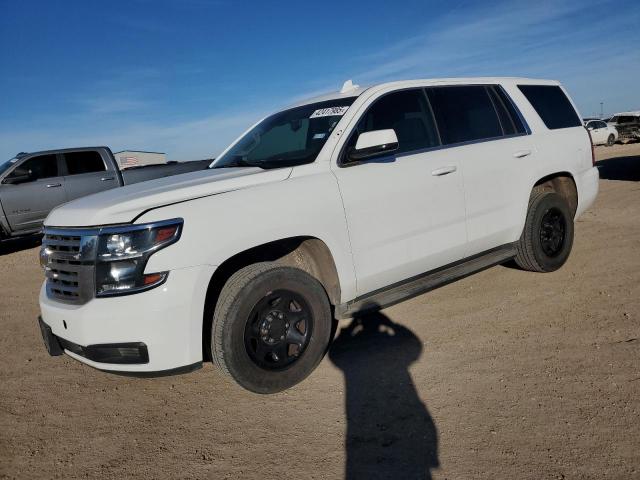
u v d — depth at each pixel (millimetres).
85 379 3826
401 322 4250
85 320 2783
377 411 2936
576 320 3924
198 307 2859
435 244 3934
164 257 2768
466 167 4125
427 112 4160
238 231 2965
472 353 3551
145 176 11953
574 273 5023
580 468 2291
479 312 4293
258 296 3018
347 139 3615
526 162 4602
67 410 3342
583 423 2615
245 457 2637
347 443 2664
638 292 4340
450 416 2805
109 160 11578
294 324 3219
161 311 2754
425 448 2549
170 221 2803
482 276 5234
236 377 3010
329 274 3473
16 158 11156
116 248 2771
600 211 8336
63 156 11109
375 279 3623
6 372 4055
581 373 3115
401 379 3279
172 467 2611
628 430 2521
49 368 4086
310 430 2818
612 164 16531
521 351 3504
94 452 2818
